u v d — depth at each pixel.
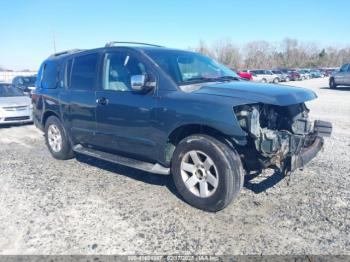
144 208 3.82
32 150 6.74
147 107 4.01
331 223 3.42
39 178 4.91
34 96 6.36
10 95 10.69
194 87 4.00
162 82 4.00
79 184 4.63
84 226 3.41
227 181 3.45
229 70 5.22
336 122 9.37
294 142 3.58
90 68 5.00
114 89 4.54
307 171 4.99
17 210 3.80
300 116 4.17
